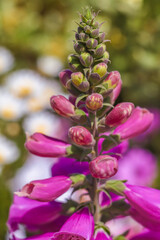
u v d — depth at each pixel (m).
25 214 0.48
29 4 1.40
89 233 0.44
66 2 1.32
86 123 0.45
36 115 1.09
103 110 0.45
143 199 0.45
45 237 0.46
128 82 1.08
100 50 0.43
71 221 0.45
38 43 1.34
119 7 1.09
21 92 1.11
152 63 1.10
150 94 1.11
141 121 0.46
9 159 1.01
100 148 0.47
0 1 1.39
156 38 1.10
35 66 1.31
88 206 0.46
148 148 1.10
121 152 0.48
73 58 0.44
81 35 0.42
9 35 1.35
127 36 1.11
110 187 0.46
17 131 1.08
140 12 1.10
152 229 0.47
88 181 0.46
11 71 1.25
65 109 0.44
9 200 0.73
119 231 0.67
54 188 0.44
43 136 0.46
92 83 0.44
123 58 1.10
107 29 1.08
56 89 1.14
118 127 0.47
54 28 1.37
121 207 0.47
